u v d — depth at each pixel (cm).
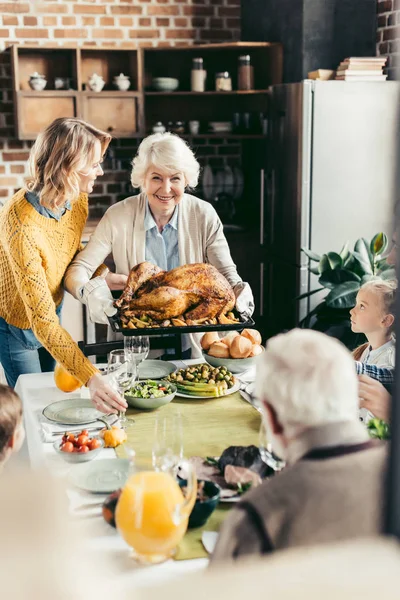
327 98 366
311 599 27
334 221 377
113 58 447
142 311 197
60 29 440
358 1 412
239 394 198
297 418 94
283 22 425
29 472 39
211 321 201
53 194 208
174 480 115
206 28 464
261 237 425
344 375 96
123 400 175
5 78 435
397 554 29
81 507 131
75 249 235
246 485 133
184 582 27
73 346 187
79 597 31
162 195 229
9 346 232
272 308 418
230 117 476
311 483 89
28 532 33
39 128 424
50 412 179
